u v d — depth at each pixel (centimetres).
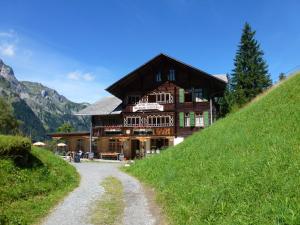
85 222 1416
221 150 1958
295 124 1688
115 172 3291
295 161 1213
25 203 1631
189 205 1423
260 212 1018
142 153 5772
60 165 2772
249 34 7875
